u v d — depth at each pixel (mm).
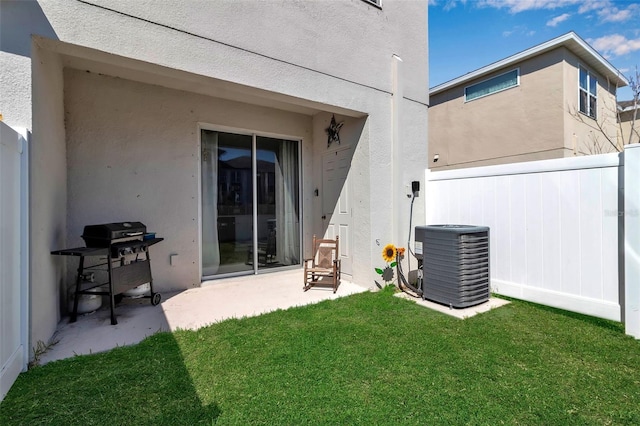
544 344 2672
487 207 4328
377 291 4426
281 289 4465
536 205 3814
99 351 2527
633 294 2855
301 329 2990
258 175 5176
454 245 3678
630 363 2346
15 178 2113
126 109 3982
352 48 4316
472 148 9664
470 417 1746
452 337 2820
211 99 4594
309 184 5637
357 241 4707
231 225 4922
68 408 1806
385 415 1761
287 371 2219
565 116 7746
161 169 4223
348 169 4863
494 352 2523
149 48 2820
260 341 2709
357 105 4355
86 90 3736
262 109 5059
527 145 8383
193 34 3057
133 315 3371
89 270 3689
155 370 2215
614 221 3193
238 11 3350
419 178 5098
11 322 2016
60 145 3326
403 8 4949
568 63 7883
